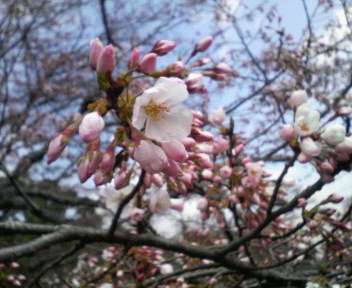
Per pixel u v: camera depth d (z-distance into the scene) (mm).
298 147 1953
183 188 1952
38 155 7793
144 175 1934
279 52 4391
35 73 8758
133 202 2561
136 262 3139
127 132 1435
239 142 2717
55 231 2047
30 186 8047
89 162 1412
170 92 1461
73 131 1414
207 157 1976
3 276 3574
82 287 2932
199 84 1863
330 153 1924
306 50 4328
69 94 8828
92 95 7211
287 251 4367
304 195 2088
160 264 3289
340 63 5055
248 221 2582
